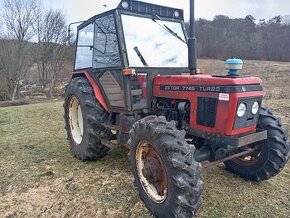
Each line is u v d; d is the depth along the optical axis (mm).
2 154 4652
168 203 2502
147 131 2721
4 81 18375
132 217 2811
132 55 3500
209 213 2801
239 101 2670
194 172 2400
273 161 3189
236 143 2672
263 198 3074
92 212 2918
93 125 3949
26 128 6484
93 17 3980
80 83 4172
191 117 3033
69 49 20625
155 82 3455
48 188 3426
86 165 4066
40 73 20453
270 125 3195
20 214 2928
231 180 3486
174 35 3859
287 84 13695
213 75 3002
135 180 2988
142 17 3650
